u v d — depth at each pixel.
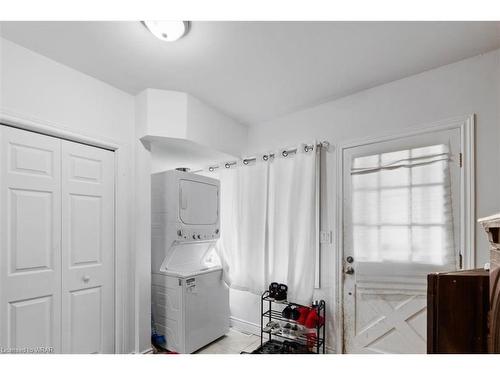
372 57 1.81
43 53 1.75
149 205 2.34
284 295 2.50
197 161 3.26
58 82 1.84
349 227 2.30
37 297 1.69
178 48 1.71
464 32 1.55
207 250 3.06
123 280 2.16
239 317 3.05
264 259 2.79
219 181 3.18
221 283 2.86
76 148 1.96
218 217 3.12
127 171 2.26
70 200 1.90
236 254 3.02
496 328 0.83
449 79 1.88
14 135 1.65
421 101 1.99
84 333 1.92
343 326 2.28
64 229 1.85
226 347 2.59
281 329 2.49
